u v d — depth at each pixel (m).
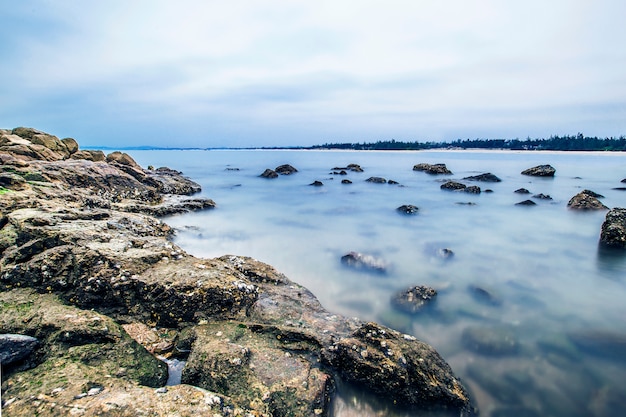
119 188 10.30
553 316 4.32
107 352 2.81
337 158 45.59
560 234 7.95
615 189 14.85
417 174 21.84
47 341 2.79
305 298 4.31
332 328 3.60
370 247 6.93
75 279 3.58
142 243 4.50
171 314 3.47
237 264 4.80
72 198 7.46
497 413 2.89
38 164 9.22
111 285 3.56
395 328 3.97
